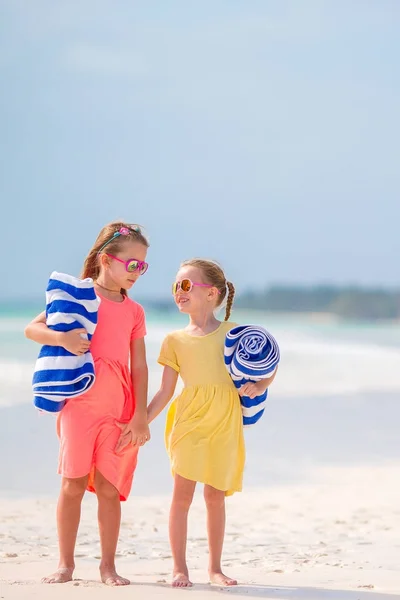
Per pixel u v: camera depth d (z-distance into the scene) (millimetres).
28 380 18625
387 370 23094
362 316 90688
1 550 6039
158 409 5383
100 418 5117
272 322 79500
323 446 11461
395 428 13164
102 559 5078
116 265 5387
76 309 5090
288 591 4777
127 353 5336
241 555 6004
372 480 9242
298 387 18531
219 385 5328
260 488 8812
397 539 6523
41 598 4406
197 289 5555
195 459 5160
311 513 7578
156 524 7082
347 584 5000
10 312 85375
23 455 10359
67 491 5098
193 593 4645
